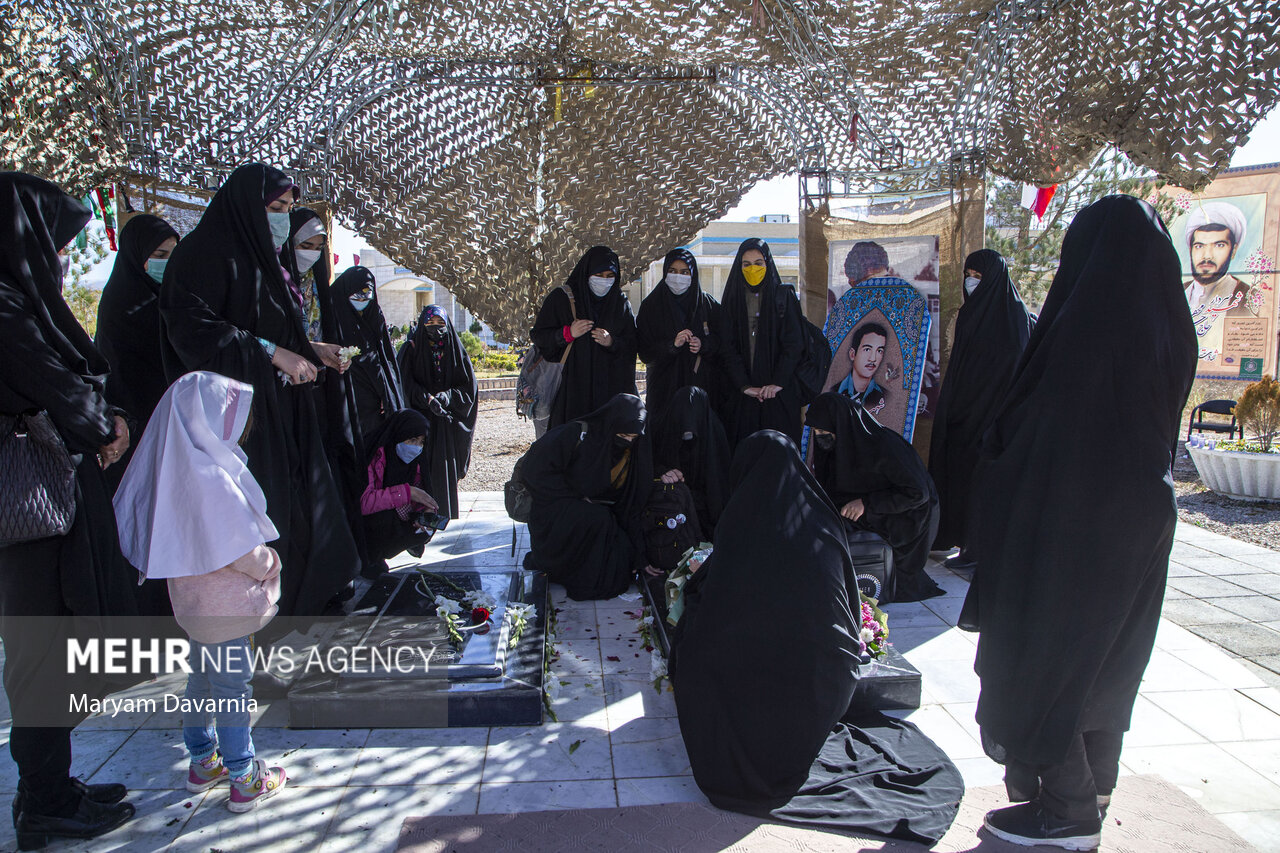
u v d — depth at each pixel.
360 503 4.30
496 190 5.90
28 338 2.34
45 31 4.41
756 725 2.72
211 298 3.33
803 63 5.41
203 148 5.11
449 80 5.56
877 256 5.84
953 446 5.20
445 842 2.47
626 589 4.67
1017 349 5.00
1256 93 4.13
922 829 2.49
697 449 4.97
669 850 2.43
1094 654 2.29
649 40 5.30
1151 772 2.89
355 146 5.52
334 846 2.48
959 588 4.80
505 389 17.27
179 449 2.42
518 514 4.96
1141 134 4.65
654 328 5.44
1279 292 13.77
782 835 2.51
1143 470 2.27
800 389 5.48
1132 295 2.30
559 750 3.03
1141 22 4.50
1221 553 5.66
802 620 2.82
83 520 2.53
